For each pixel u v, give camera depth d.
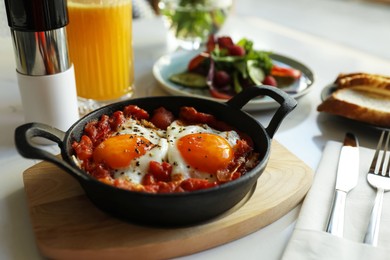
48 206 0.90
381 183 1.01
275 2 3.74
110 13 1.28
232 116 1.08
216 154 0.94
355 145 1.18
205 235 0.83
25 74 1.08
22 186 1.02
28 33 1.02
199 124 1.10
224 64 1.62
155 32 2.26
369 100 1.37
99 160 0.93
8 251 0.82
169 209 0.78
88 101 1.37
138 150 0.94
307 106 1.49
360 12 3.47
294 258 0.79
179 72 1.65
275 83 1.57
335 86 1.50
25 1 0.98
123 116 1.06
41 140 1.16
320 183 1.02
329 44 2.19
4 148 1.18
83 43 1.31
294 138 1.27
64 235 0.82
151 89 1.56
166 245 0.81
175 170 0.93
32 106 1.12
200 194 0.76
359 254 0.79
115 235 0.83
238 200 0.90
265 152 0.90
